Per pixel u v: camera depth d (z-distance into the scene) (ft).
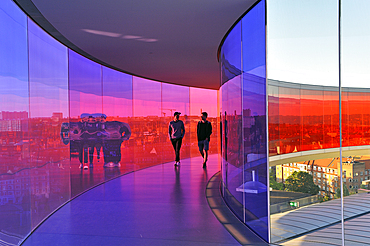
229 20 15.28
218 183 24.48
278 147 11.73
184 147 40.73
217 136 45.37
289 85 11.54
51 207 16.42
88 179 22.77
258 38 12.67
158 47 20.52
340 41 10.81
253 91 13.25
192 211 16.37
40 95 15.39
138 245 11.54
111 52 21.63
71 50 20.61
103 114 25.76
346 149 10.70
